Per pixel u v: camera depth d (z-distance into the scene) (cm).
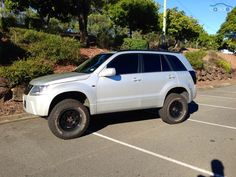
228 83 2139
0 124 807
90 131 754
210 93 1577
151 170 519
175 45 3825
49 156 582
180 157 580
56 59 1290
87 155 588
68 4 1978
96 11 2645
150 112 973
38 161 557
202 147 639
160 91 804
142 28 2827
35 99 660
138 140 686
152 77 786
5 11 2077
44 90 657
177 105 841
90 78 699
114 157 578
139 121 862
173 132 753
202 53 2188
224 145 654
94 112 709
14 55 1216
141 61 784
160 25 3131
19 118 855
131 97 753
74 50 1376
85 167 530
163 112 827
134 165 540
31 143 656
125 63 757
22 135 713
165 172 511
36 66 1012
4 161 557
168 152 606
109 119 879
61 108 668
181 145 651
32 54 1270
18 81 952
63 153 598
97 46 1983
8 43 1245
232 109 1091
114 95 727
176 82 830
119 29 2856
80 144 652
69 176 495
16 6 1978
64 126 680
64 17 2175
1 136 705
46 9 2036
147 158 573
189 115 967
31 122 830
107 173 506
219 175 502
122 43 2158
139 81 762
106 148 629
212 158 575
